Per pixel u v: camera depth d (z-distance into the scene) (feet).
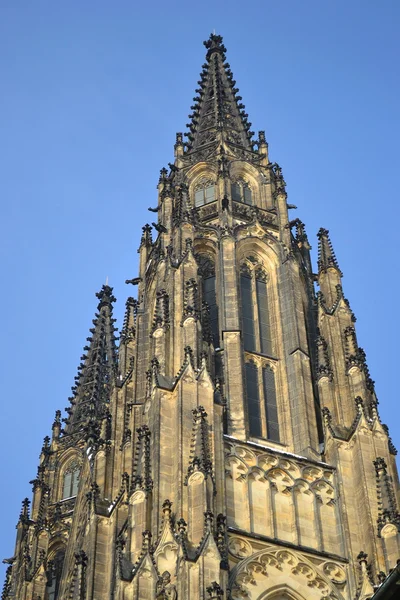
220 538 295.07
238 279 384.47
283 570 311.06
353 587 312.09
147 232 434.71
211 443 322.55
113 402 394.32
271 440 348.38
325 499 331.36
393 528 314.35
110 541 348.79
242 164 437.58
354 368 359.66
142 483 312.50
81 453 471.62
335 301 383.45
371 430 341.82
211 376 346.95
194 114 472.03
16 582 434.30
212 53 509.76
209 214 410.52
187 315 353.72
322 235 405.18
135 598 285.64
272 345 374.63
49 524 440.45
